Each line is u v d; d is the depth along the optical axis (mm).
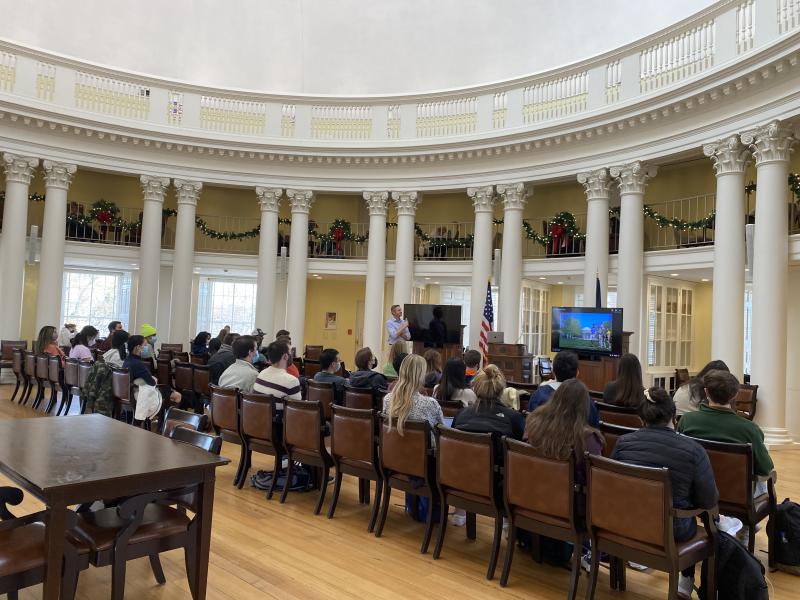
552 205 14906
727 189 9602
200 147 14047
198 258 15039
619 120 11039
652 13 13281
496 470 3793
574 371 4516
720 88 9281
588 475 3268
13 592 3066
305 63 16656
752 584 3283
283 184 14719
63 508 2475
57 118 12680
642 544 3105
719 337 9531
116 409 6820
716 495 3242
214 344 8898
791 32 7949
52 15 14609
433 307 10258
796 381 9617
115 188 15758
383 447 4355
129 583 3445
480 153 13250
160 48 15812
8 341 12242
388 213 16625
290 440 4977
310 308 17250
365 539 4301
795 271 9680
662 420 3391
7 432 3373
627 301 11195
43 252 12977
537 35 14969
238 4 16281
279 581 3531
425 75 16141
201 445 3338
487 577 3703
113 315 15883
